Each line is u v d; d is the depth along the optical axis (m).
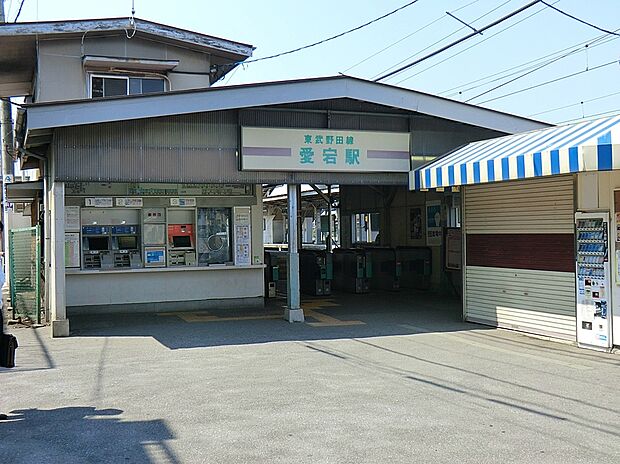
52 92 14.73
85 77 14.98
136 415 6.28
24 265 13.37
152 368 8.38
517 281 11.09
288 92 11.46
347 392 7.07
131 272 13.46
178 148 11.51
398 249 18.14
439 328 11.57
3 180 16.73
